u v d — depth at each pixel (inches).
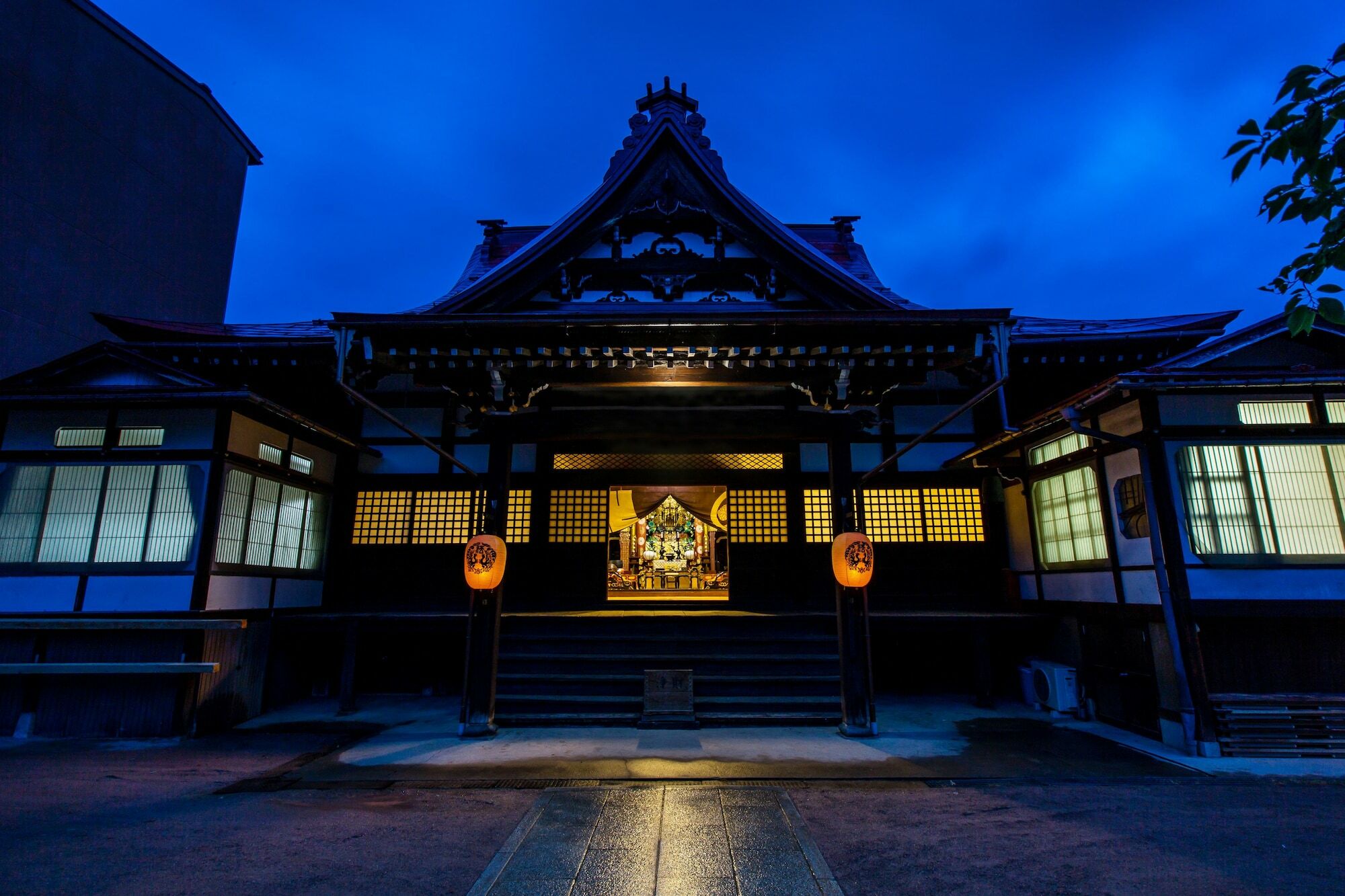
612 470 418.6
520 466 419.2
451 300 295.4
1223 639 270.1
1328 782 223.8
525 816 191.9
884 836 177.3
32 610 302.5
